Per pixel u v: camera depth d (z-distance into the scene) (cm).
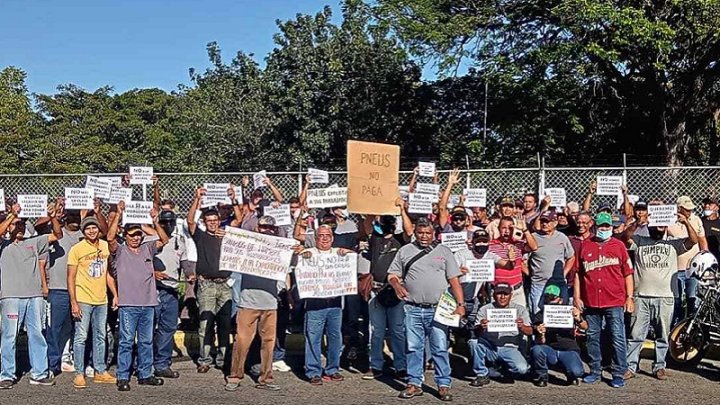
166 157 3425
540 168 1517
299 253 966
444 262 934
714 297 1050
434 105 3059
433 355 935
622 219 1199
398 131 3011
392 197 1017
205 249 1059
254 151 3062
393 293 1016
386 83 2981
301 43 3045
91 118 3600
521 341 1023
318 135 2933
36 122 3422
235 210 1161
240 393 966
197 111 3272
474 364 1001
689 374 1048
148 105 4206
